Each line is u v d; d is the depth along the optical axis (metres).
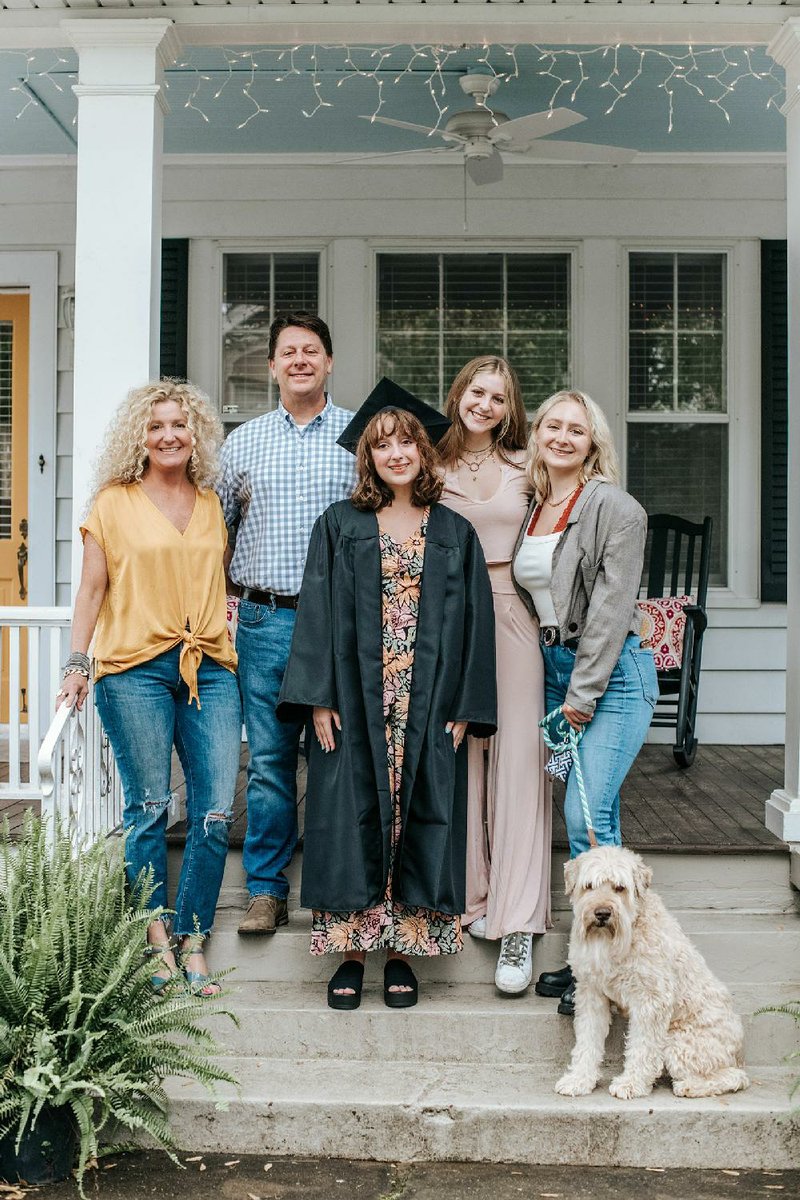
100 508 3.27
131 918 3.06
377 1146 2.99
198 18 3.82
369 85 5.04
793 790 3.79
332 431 3.52
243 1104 3.02
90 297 3.82
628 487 6.07
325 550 3.28
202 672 3.31
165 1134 2.81
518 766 3.36
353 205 6.01
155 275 3.88
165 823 3.32
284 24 3.84
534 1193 2.81
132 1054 2.86
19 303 6.22
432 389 6.09
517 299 6.07
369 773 3.19
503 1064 3.25
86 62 3.81
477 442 3.47
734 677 6.03
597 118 5.44
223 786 3.31
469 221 6.00
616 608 3.13
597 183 5.98
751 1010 3.32
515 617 3.38
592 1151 2.95
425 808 3.17
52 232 6.08
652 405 6.09
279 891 3.56
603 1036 3.07
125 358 3.81
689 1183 2.87
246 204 6.03
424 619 3.22
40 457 6.16
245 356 6.11
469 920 3.45
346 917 3.23
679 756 5.22
